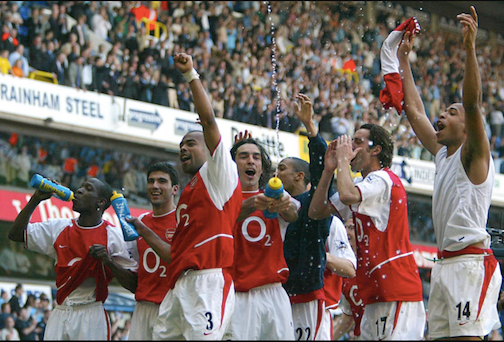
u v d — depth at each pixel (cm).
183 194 1560
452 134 1625
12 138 4631
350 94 6397
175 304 1491
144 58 5291
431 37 7262
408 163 5928
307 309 1730
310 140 1750
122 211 1738
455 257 1579
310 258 1728
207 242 1498
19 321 4225
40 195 1902
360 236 1653
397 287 1599
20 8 4788
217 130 1512
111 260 1862
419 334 1609
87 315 1898
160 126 5078
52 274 4712
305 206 1748
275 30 6281
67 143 4781
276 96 5875
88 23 5116
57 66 4706
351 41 6769
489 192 1584
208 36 5775
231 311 1502
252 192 1714
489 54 7688
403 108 1844
